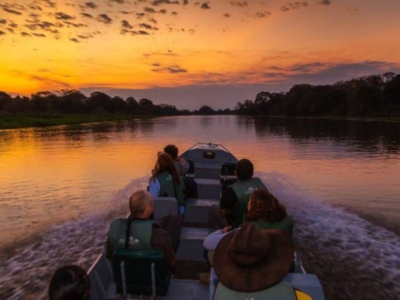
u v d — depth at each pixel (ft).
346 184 38.24
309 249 19.44
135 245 10.76
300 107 487.61
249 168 14.15
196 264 16.43
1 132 154.61
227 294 7.48
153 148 81.00
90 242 21.35
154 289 11.07
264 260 7.52
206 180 25.77
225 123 271.28
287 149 75.92
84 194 34.53
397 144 84.17
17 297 15.02
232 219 14.40
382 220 24.68
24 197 33.50
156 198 15.47
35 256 19.26
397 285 15.39
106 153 70.74
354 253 18.85
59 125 240.73
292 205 29.12
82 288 5.75
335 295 14.64
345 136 112.68
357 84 390.63
